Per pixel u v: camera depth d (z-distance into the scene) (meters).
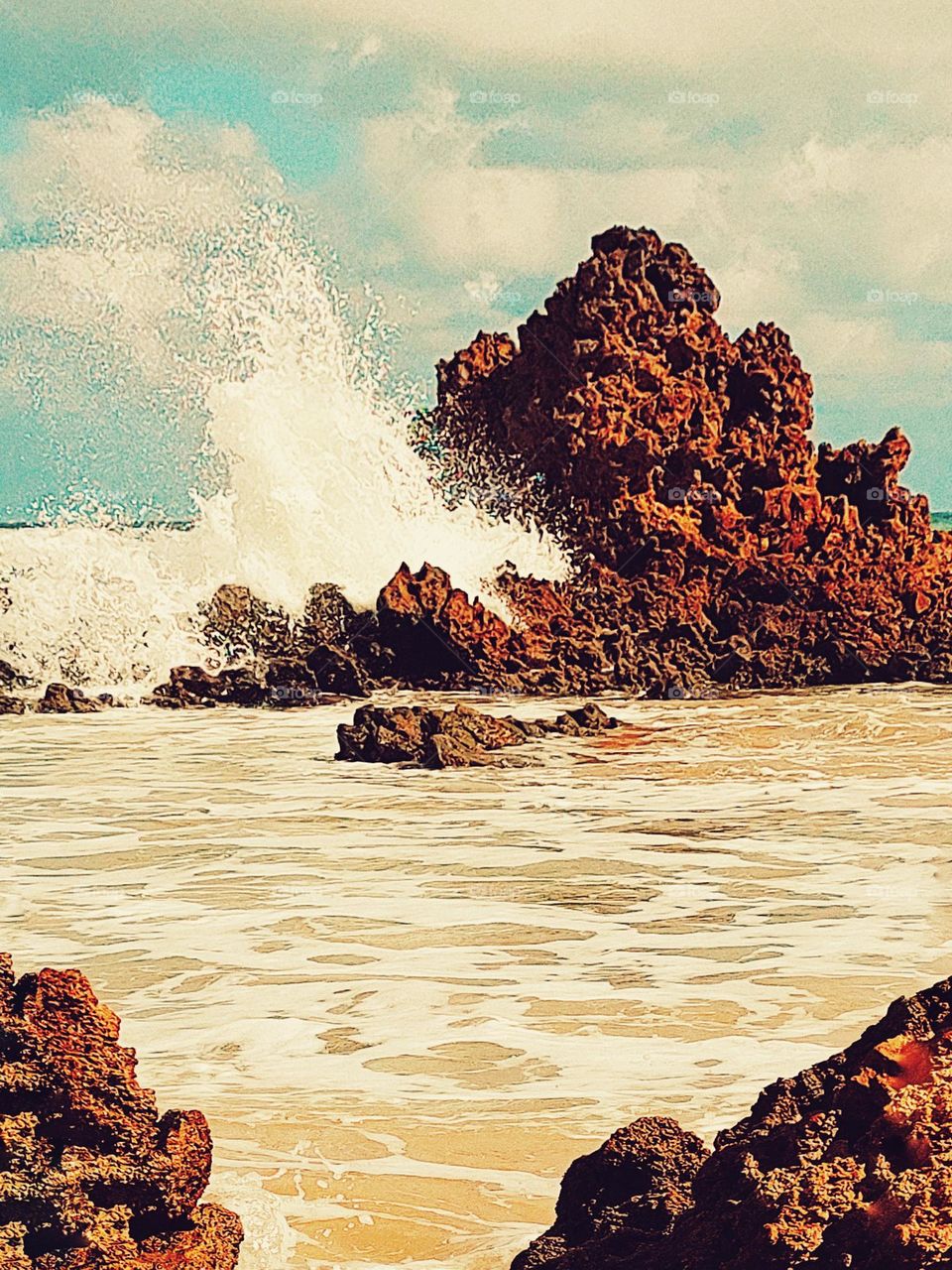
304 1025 9.60
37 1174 5.09
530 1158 7.38
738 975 10.48
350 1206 6.84
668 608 29.81
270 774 19.03
